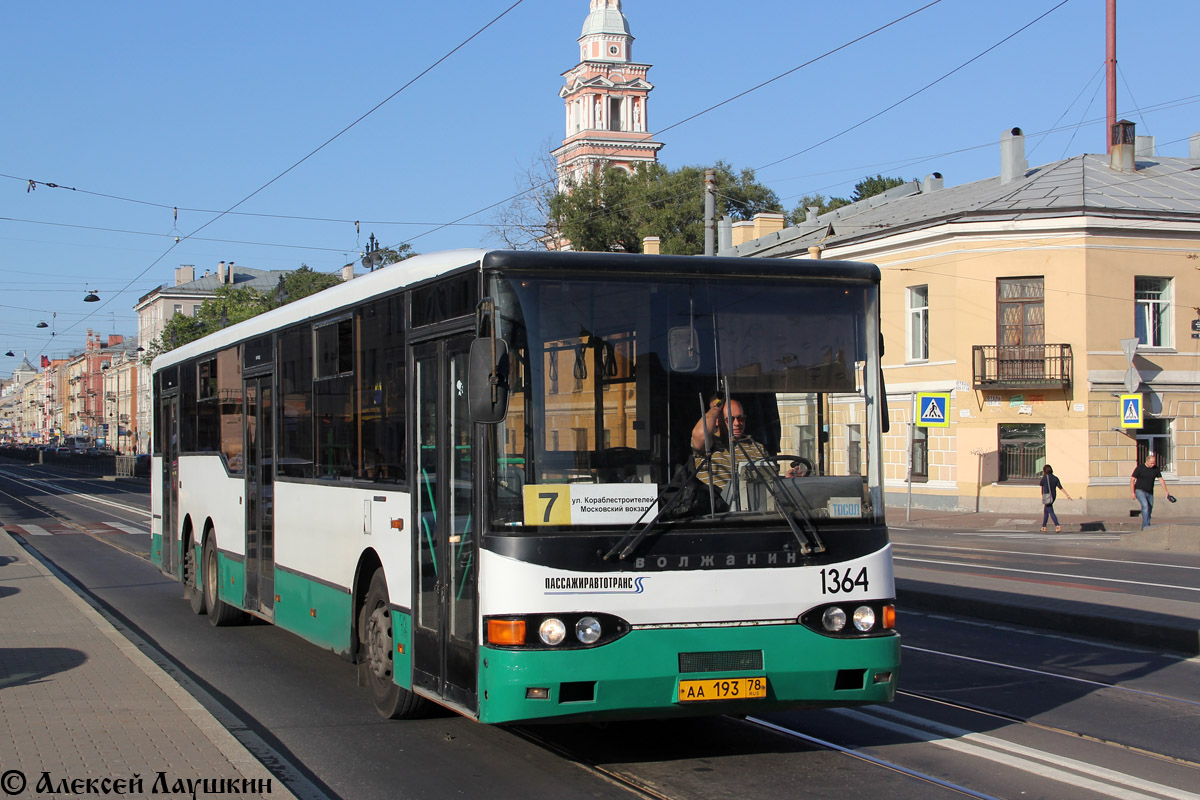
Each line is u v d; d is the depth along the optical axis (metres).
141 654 10.09
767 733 7.79
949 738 7.64
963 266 34.66
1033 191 36.09
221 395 12.76
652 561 6.20
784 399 6.62
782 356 6.64
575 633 6.05
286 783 6.65
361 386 8.55
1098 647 11.45
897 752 7.28
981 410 34.38
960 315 34.72
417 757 7.24
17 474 77.75
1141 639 11.56
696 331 6.55
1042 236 33.53
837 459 6.69
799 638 6.39
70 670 9.34
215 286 103.94
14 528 30.16
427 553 7.21
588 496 6.21
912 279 36.47
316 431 9.59
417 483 7.41
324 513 9.26
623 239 60.69
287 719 8.35
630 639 6.12
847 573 6.54
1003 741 7.56
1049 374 33.34
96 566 20.64
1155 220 33.38
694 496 6.34
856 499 6.68
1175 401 33.88
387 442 7.99
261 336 11.27
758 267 6.71
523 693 5.99
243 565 11.69
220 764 6.43
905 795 6.35
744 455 6.48
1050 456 33.44
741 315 6.63
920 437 36.66
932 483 35.75
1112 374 33.06
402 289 7.77
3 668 9.45
